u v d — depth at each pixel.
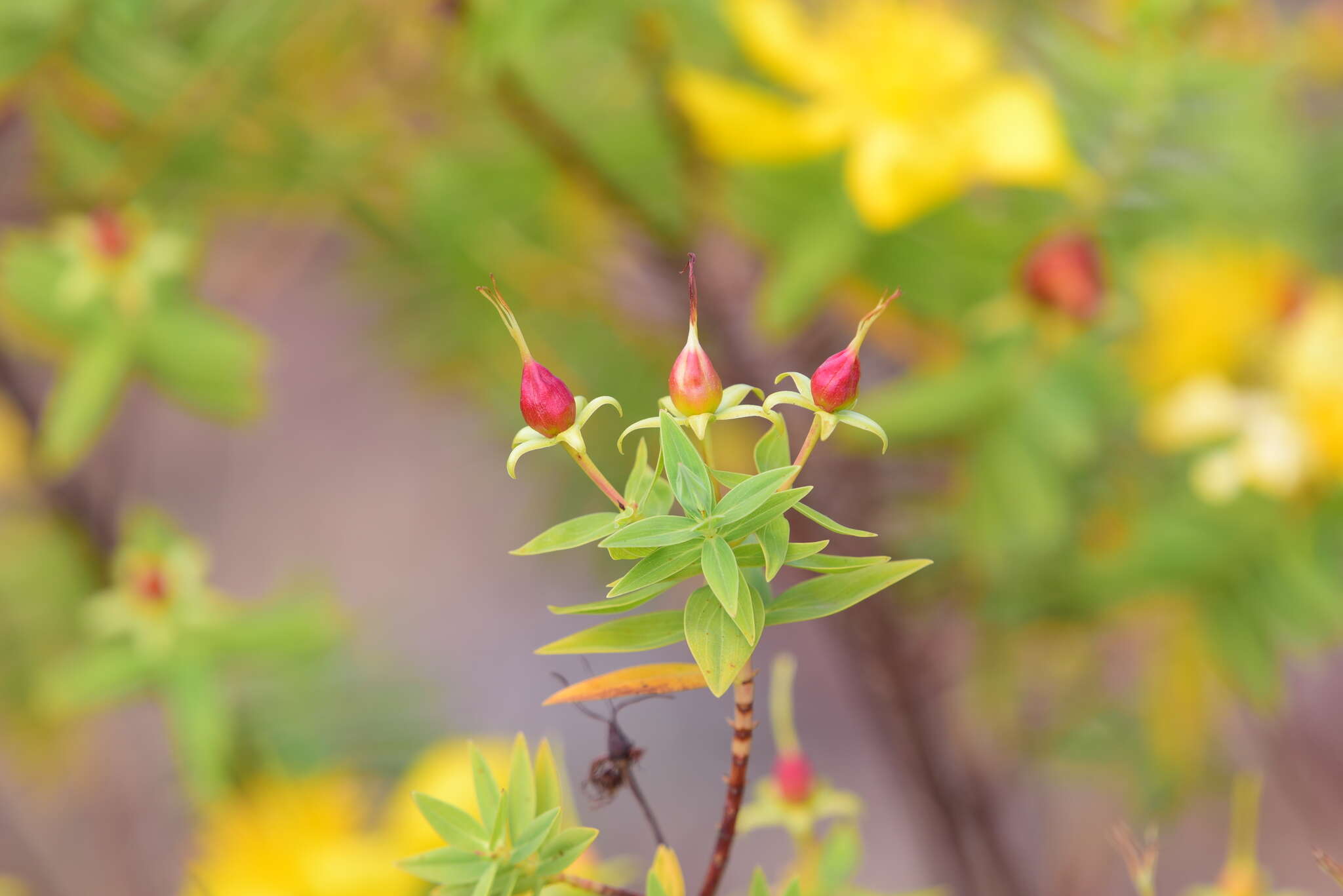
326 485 2.37
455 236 1.11
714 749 2.29
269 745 1.18
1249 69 0.92
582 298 1.18
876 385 1.19
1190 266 0.97
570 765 2.24
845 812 0.73
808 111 0.89
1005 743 1.35
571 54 1.04
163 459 2.33
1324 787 1.59
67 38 0.85
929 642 1.31
